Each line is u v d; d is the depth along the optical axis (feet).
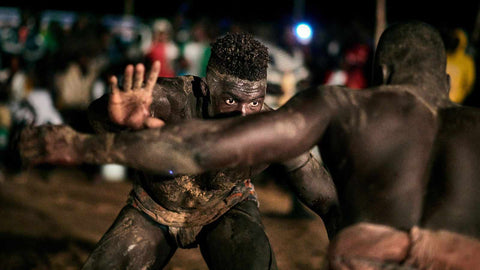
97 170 28.94
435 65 7.77
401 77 7.73
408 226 7.16
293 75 26.17
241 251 9.87
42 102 29.04
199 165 7.11
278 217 23.17
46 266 17.51
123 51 37.22
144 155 7.18
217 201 10.56
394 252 7.18
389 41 7.96
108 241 10.16
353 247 7.32
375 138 7.25
